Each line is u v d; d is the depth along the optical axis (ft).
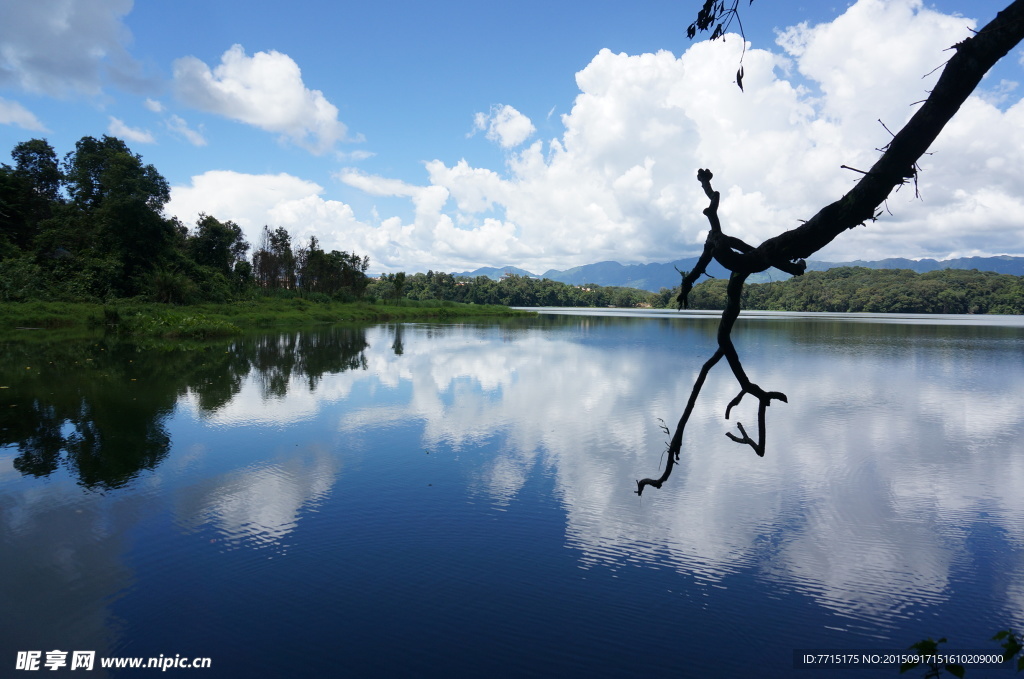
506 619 16.21
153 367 57.88
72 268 130.52
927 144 5.03
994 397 48.57
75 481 25.88
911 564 19.79
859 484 27.14
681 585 18.24
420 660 14.51
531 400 44.73
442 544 20.54
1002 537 21.83
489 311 241.35
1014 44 4.57
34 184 168.96
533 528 21.94
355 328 127.54
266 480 26.32
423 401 43.70
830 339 111.55
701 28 7.63
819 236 5.45
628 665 14.49
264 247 211.00
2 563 18.80
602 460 30.01
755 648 15.30
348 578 18.16
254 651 14.76
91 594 17.13
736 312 5.97
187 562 18.99
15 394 43.37
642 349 85.71
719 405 43.62
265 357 68.64
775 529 22.31
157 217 142.00
